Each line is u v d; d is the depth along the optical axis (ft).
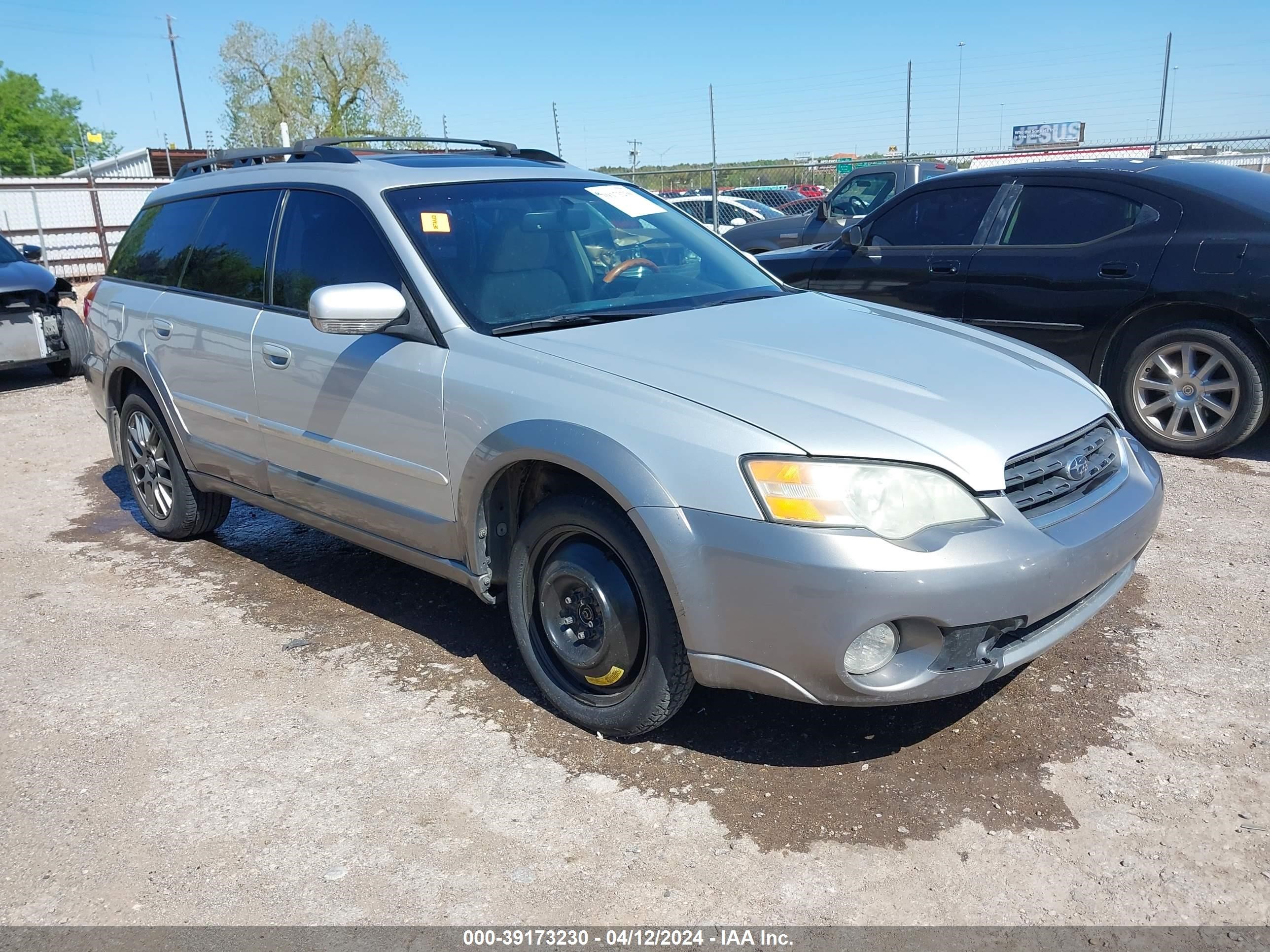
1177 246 17.94
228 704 10.94
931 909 7.64
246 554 15.56
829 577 8.04
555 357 9.90
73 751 10.12
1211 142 43.45
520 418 9.64
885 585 8.02
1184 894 7.69
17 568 15.34
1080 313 19.07
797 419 8.61
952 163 49.80
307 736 10.26
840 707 9.84
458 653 11.93
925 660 8.43
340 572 14.65
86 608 13.69
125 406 16.08
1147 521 9.80
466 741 10.08
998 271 20.17
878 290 22.20
